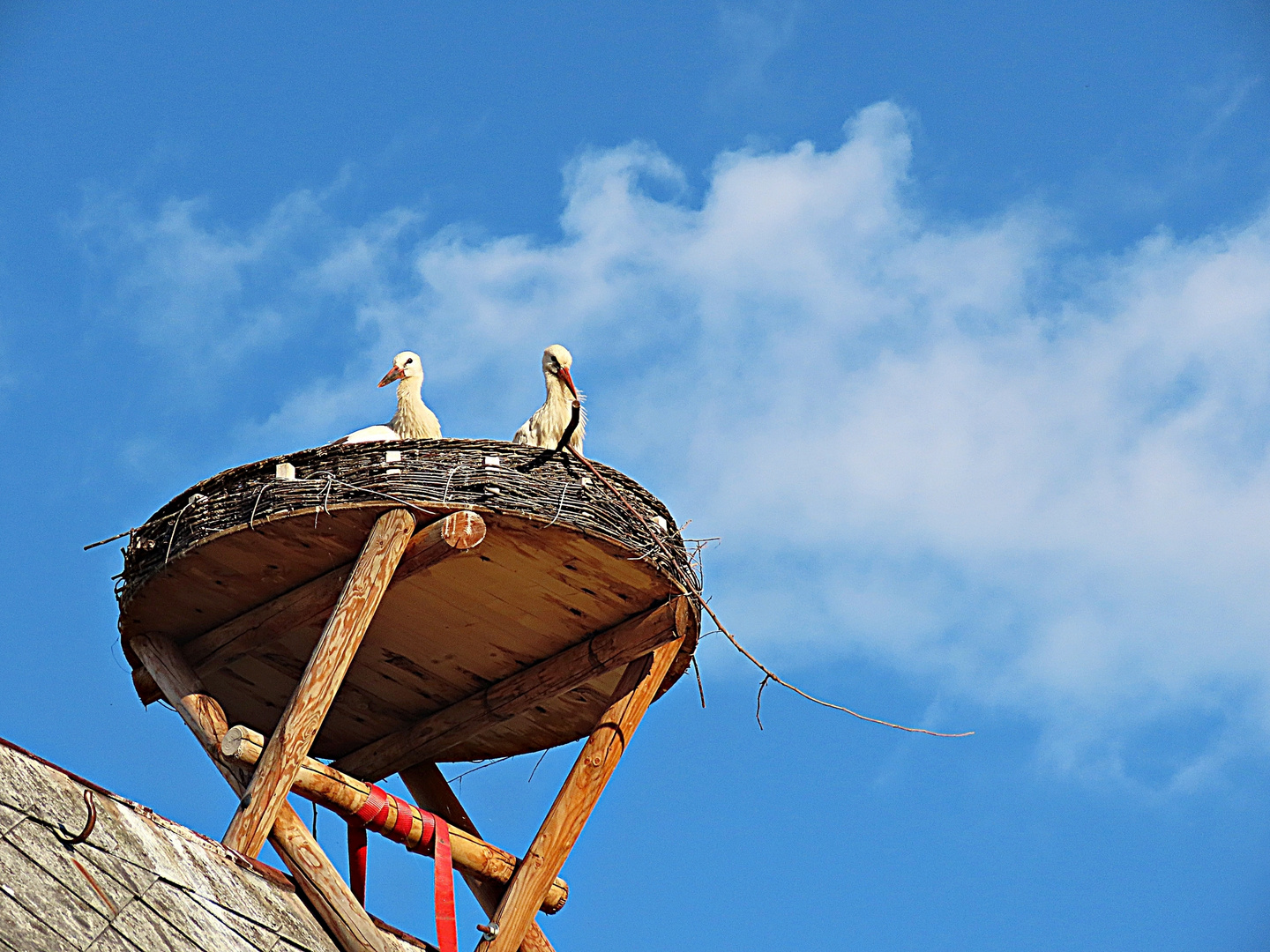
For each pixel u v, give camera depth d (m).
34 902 8.70
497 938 12.65
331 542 12.53
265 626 13.16
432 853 12.73
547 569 12.80
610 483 12.65
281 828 11.73
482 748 15.25
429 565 12.37
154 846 10.28
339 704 14.72
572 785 13.12
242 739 12.15
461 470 12.30
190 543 12.55
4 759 9.67
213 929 9.99
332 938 11.50
